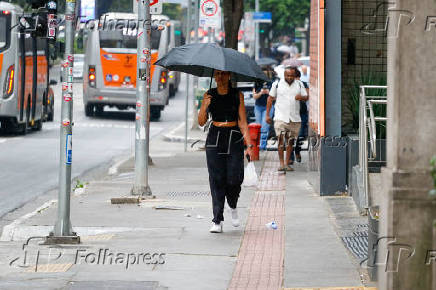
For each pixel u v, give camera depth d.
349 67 30.28
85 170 39.56
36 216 25.56
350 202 26.81
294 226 23.03
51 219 24.97
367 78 29.48
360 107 25.52
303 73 55.75
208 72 23.91
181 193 30.17
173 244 21.02
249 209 26.33
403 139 13.39
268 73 43.72
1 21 55.25
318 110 28.47
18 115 56.06
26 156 44.66
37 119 61.78
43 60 63.81
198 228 23.25
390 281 13.52
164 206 26.72
